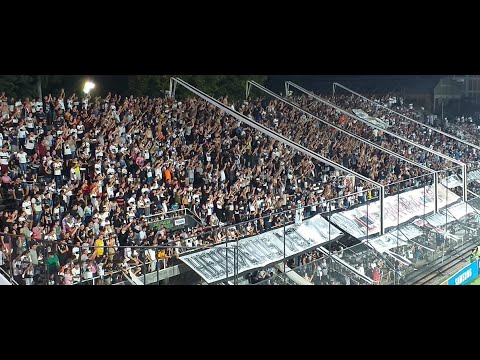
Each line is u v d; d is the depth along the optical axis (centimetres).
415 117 6694
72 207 2745
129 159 3306
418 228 3272
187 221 3058
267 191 3581
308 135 4812
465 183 3794
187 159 3609
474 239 3725
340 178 4066
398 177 4581
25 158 2897
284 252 2462
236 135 4266
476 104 7506
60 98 3425
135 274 2230
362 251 2803
